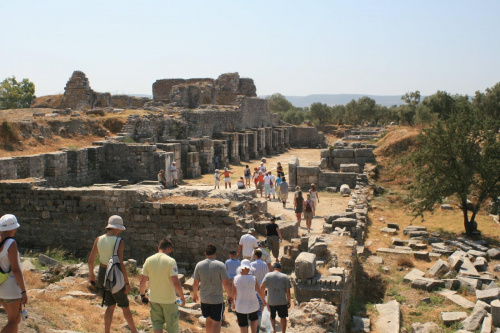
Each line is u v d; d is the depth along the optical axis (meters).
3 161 26.02
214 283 10.28
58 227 20.66
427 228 26.81
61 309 11.24
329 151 41.62
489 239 24.80
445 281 17.61
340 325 12.09
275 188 36.53
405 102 97.56
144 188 22.23
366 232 25.22
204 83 74.56
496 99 70.81
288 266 18.28
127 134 40.12
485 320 13.91
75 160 32.75
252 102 72.19
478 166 25.31
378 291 17.52
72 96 60.16
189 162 43.62
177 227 19.39
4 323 8.98
